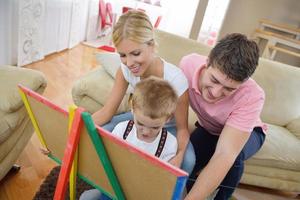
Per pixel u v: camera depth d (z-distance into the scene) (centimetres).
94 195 111
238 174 109
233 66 76
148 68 97
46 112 69
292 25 320
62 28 332
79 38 397
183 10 407
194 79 102
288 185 166
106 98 139
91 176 77
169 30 423
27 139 135
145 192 65
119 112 133
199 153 124
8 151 116
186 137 102
